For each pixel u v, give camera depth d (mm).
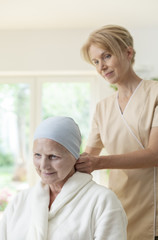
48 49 3688
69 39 3666
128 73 1422
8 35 3732
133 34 3607
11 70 3717
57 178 1052
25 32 3719
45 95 3953
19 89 3992
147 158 1270
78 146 1109
